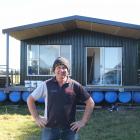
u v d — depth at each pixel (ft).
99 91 51.03
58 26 54.44
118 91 50.98
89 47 59.52
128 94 50.75
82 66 59.31
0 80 57.72
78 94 14.99
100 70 59.57
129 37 59.26
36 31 54.70
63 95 14.70
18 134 30.83
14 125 35.06
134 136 30.30
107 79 59.62
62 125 14.71
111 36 59.52
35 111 14.85
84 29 59.11
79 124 14.69
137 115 42.14
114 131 32.35
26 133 31.24
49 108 14.78
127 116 41.27
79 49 59.36
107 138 29.63
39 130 32.55
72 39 59.36
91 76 59.52
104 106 50.83
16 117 40.27
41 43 59.11
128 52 59.52
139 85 58.70
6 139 28.91
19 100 51.29
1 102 52.24
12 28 52.08
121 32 56.03
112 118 39.63
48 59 59.16
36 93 14.90
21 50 59.26
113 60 59.62
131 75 59.47
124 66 59.52
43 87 14.96
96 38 59.36
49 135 14.76
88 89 50.98
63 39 59.21
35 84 53.01
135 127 34.30
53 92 14.73
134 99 50.78
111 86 54.70
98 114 42.80
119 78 59.62
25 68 59.11
